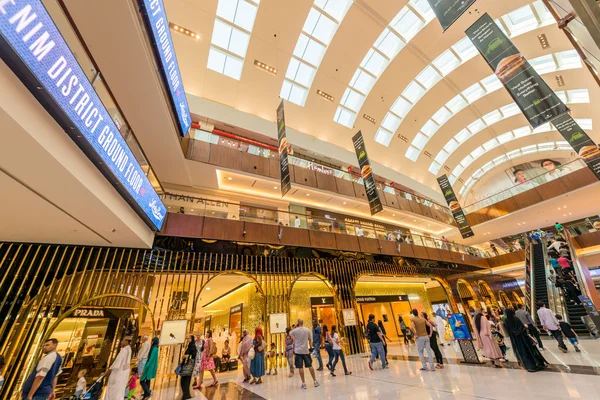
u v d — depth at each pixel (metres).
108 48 5.28
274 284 8.32
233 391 5.12
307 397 4.16
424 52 14.54
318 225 10.36
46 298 5.64
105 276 6.26
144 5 4.56
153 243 6.98
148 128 7.66
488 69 15.95
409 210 15.84
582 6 2.71
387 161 19.05
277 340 7.86
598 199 13.62
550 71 16.36
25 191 3.87
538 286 10.64
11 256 5.70
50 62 2.53
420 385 4.14
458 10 4.77
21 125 2.53
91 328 7.07
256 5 11.27
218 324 13.52
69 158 3.39
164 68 5.84
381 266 11.09
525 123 20.23
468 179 25.94
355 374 5.65
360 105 16.34
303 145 14.68
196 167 9.85
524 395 3.14
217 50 11.98
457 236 19.50
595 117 17.73
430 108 17.91
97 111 3.55
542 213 15.10
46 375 3.20
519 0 12.13
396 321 13.32
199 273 7.38
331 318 10.64
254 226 8.71
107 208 4.48
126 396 5.19
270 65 12.86
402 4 12.38
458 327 5.92
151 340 5.82
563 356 5.43
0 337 5.09
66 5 4.42
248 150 11.23
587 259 15.54
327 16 12.55
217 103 12.37
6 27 1.97
